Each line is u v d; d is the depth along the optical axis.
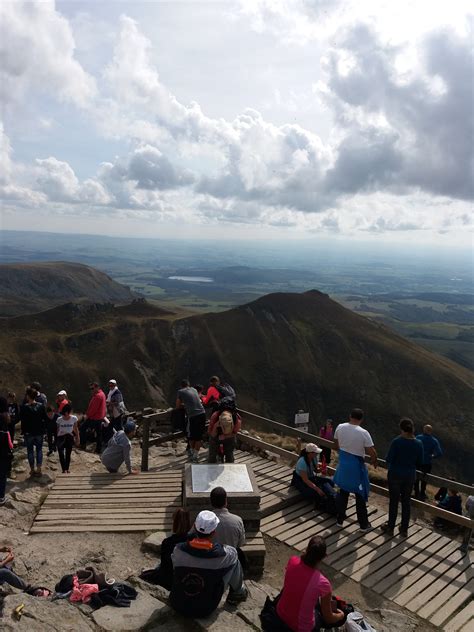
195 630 5.42
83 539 8.59
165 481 11.22
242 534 6.75
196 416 12.57
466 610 7.46
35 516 9.55
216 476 9.05
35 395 11.69
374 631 6.04
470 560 8.77
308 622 5.37
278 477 11.58
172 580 6.01
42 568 7.45
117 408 16.06
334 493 9.99
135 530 8.95
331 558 8.59
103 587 6.20
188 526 6.59
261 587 7.16
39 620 5.11
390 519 9.48
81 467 13.27
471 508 10.19
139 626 5.40
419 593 7.80
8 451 10.13
